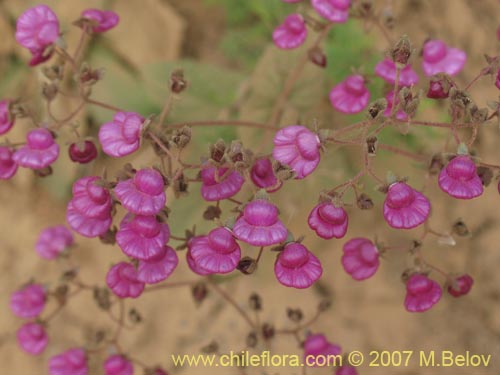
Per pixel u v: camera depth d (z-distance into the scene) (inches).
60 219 17.1
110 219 10.3
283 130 10.1
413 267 11.3
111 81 16.3
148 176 9.8
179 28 17.9
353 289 16.2
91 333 15.9
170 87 10.6
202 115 15.0
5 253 17.0
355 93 11.6
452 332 15.9
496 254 16.2
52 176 16.7
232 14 17.5
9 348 16.2
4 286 16.7
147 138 10.6
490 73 10.4
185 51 18.4
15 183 17.3
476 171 10.2
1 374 16.1
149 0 17.7
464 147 10.1
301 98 14.2
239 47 17.4
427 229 11.3
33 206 17.2
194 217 12.8
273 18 17.0
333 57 14.3
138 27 17.5
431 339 15.9
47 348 16.1
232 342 15.8
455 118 10.3
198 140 14.6
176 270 16.6
